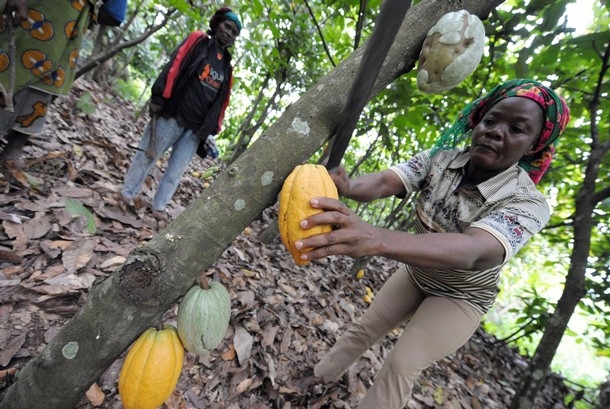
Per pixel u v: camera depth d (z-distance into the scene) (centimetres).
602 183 374
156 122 303
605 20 292
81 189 294
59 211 253
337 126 99
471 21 99
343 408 245
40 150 304
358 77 82
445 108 374
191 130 315
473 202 164
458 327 186
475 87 348
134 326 94
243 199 91
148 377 99
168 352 103
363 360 305
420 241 99
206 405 197
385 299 228
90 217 234
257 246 388
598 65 281
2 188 244
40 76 211
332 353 239
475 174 168
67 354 95
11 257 206
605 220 404
